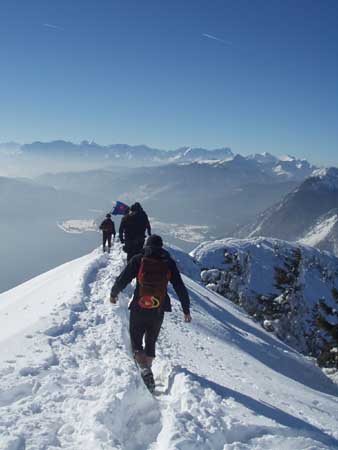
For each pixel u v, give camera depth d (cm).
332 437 484
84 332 736
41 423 403
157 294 581
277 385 816
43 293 1360
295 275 3177
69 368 556
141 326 592
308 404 720
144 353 584
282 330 2816
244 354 1198
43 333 689
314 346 2683
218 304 2197
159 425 450
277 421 485
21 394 463
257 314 2995
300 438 436
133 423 446
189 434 406
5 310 1123
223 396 524
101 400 446
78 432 397
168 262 599
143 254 602
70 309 881
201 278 3200
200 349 925
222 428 430
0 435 373
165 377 603
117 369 534
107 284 1281
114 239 2917
